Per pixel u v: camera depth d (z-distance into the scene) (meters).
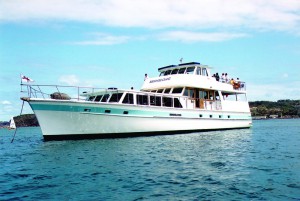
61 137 22.22
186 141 22.72
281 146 20.72
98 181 10.73
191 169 12.55
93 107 22.41
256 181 10.46
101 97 24.94
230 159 14.98
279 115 178.25
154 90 31.11
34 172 12.60
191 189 9.54
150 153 16.92
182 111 27.86
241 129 36.06
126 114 23.95
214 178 10.94
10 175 12.12
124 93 24.00
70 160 15.13
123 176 11.41
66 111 21.67
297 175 11.31
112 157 15.73
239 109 35.38
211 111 30.98
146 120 25.12
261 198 8.59
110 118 23.20
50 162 14.79
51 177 11.57
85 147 19.55
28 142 27.31
